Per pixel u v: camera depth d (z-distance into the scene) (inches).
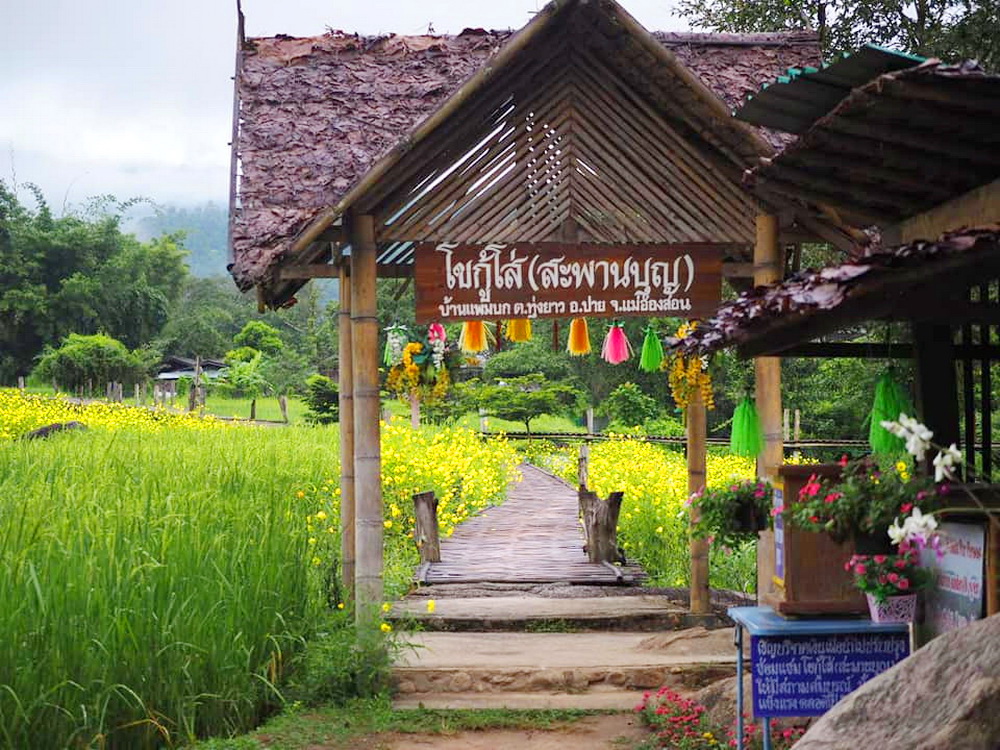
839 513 194.1
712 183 323.0
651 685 307.1
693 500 242.8
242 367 1815.9
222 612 282.5
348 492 342.0
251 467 470.3
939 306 166.6
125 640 254.2
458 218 317.4
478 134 317.7
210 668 269.9
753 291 188.9
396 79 336.5
